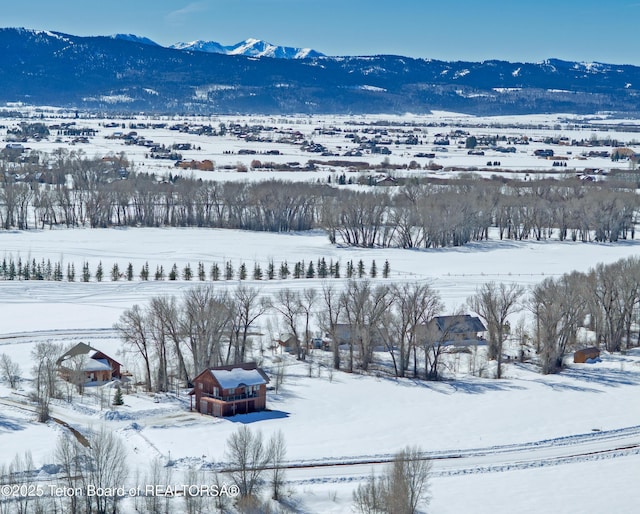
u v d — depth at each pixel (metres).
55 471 168.12
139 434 196.38
